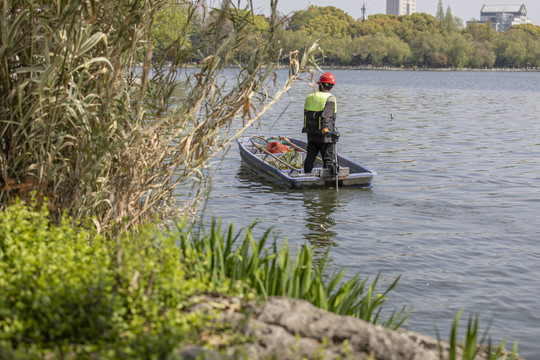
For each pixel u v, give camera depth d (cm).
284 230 1427
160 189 927
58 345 480
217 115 945
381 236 1400
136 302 523
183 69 968
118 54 862
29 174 829
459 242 1366
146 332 495
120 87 889
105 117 868
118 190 861
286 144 2473
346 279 1112
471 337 538
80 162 830
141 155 869
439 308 1002
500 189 1953
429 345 620
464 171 2272
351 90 9238
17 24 777
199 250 737
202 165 965
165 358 459
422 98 7331
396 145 2980
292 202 1716
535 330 932
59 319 486
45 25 796
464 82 14112
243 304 553
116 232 770
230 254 698
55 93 811
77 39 779
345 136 3312
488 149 2881
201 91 920
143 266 572
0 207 826
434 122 4188
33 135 790
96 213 897
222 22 935
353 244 1334
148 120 942
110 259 632
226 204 1670
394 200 1767
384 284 1101
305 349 489
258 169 2119
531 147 2969
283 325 519
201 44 952
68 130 871
